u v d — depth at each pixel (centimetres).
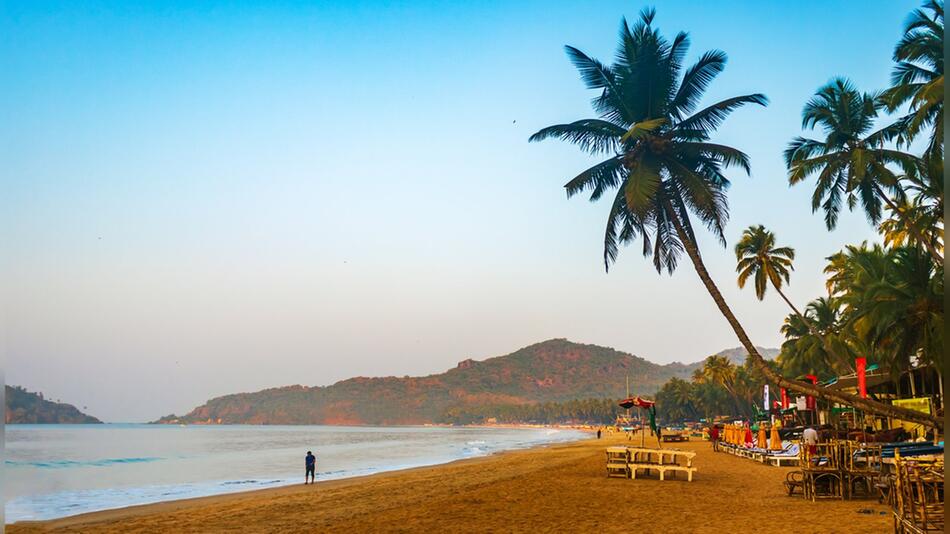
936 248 3231
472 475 3428
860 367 2966
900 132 3019
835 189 3294
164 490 3716
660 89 2369
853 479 1703
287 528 1669
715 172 2459
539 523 1502
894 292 3262
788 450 3006
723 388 15175
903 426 3431
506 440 14838
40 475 5197
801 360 6506
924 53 2562
